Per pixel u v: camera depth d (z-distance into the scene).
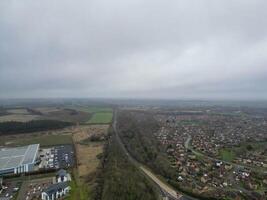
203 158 182.12
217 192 116.38
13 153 171.00
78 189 111.75
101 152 179.00
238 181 133.50
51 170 141.00
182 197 111.88
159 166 147.88
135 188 104.62
